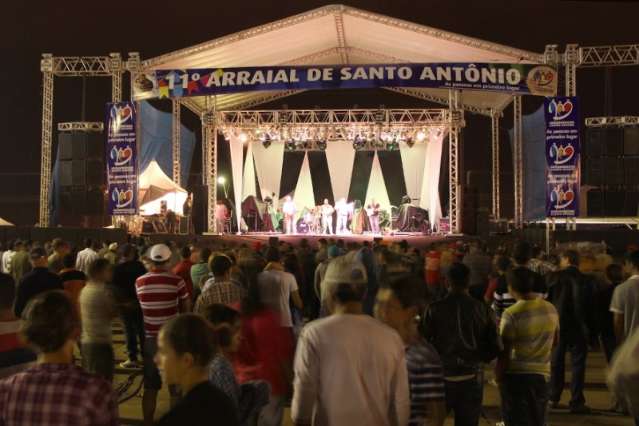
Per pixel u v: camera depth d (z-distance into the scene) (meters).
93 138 18.86
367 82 16.20
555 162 15.79
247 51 19.17
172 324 2.58
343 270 3.36
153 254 6.15
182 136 24.08
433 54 19.62
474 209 22.77
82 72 18.00
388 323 3.68
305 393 3.15
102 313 5.66
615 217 18.80
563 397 7.67
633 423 6.59
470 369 4.32
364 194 27.44
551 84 16.02
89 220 18.78
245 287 6.31
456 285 4.44
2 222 20.89
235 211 25.08
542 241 16.58
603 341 7.30
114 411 2.71
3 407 2.61
